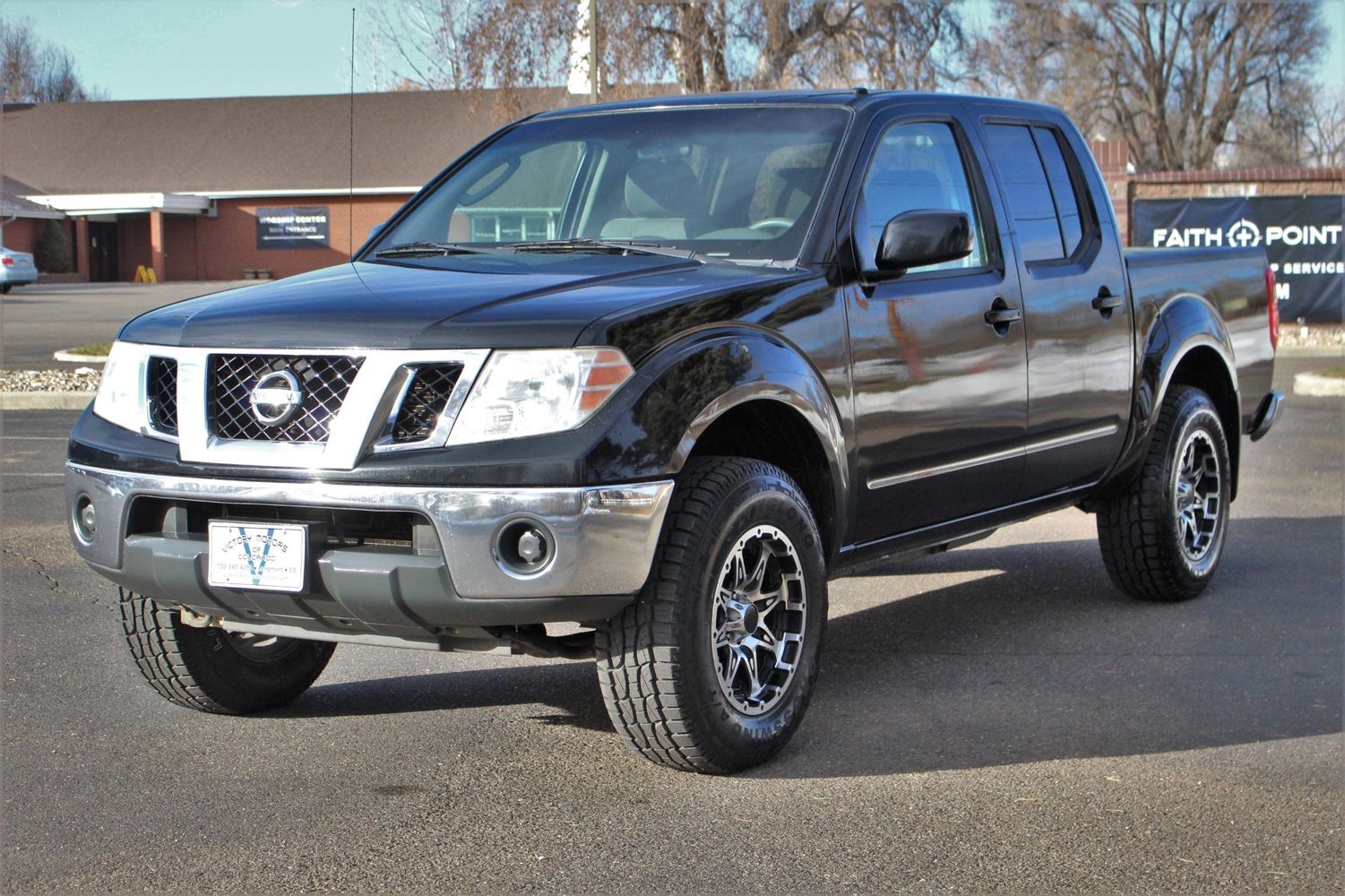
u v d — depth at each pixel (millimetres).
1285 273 19406
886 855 3426
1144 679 4980
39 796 3793
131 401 3936
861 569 4742
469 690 4871
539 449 3520
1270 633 5629
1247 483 9375
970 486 4922
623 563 3586
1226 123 50438
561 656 3998
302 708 4648
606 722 4500
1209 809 3736
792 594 4141
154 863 3354
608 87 25734
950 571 6926
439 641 3820
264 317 3801
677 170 4812
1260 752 4203
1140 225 19406
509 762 4102
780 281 4180
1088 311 5457
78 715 4500
